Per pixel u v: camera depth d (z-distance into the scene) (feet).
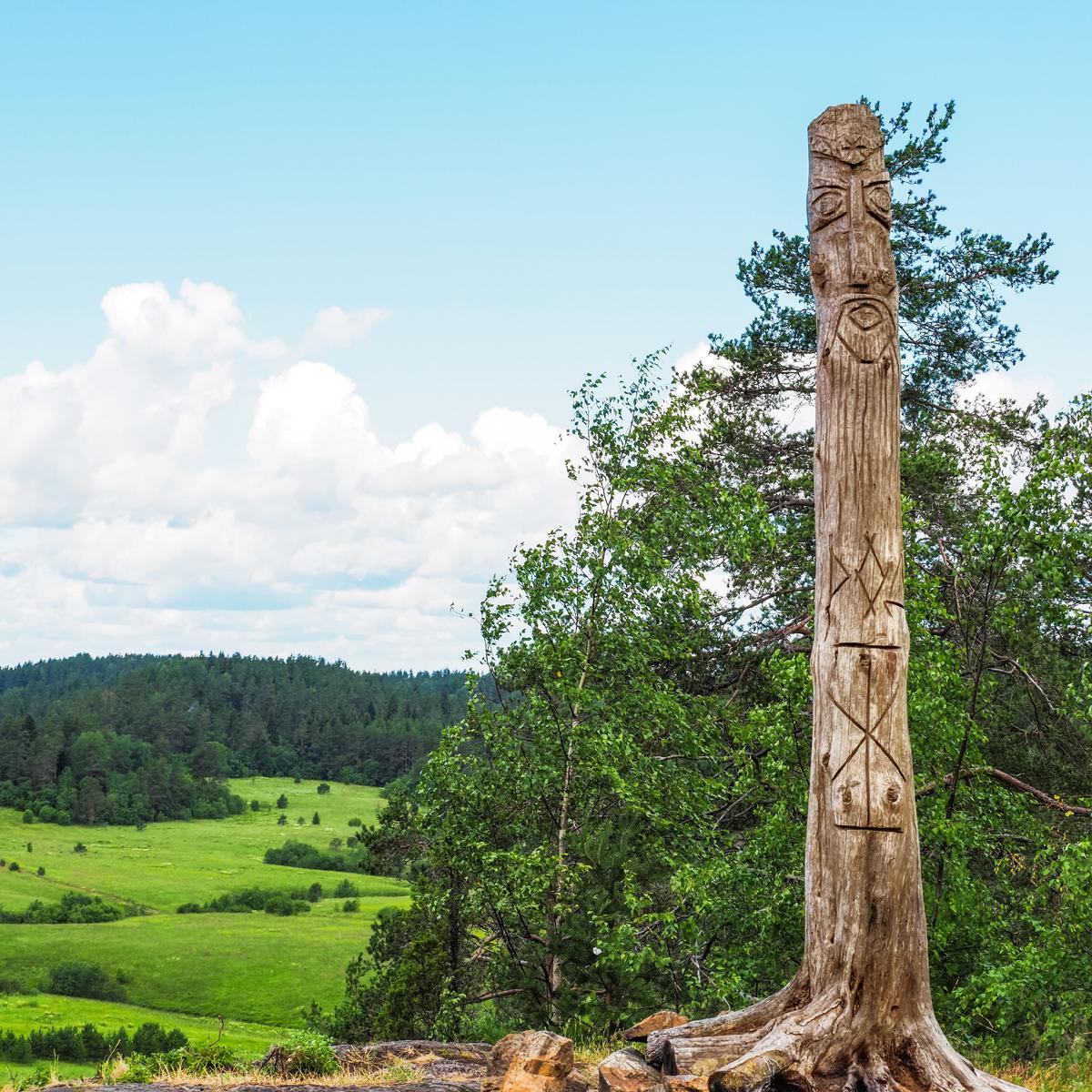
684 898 41.60
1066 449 38.96
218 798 574.15
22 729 568.00
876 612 22.65
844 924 21.85
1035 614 41.24
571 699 50.21
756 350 64.44
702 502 55.01
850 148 24.41
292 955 275.59
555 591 52.11
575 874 46.88
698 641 55.62
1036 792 42.60
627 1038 28.30
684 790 49.06
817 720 22.94
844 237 24.08
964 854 39.17
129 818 535.19
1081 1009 33.81
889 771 22.12
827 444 23.52
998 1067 32.30
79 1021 202.80
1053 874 38.37
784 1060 20.83
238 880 415.85
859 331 23.54
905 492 58.39
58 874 408.87
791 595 60.70
